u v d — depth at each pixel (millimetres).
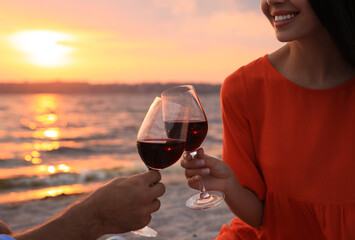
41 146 22453
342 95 1479
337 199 1471
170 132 1321
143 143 1304
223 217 4863
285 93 1578
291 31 1380
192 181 1543
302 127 1540
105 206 1067
